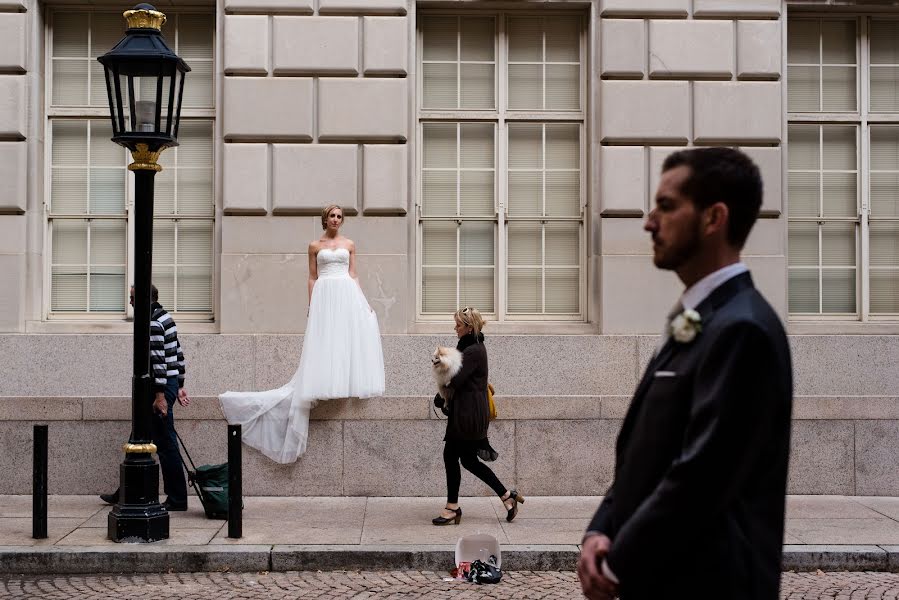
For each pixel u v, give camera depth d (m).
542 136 10.49
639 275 9.95
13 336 9.66
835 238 10.62
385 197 9.87
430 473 9.22
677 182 2.37
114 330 10.05
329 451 9.21
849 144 10.56
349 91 9.89
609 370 9.74
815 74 10.54
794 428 9.35
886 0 10.29
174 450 8.52
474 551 6.87
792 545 7.18
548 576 6.86
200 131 10.36
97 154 10.38
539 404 9.23
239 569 6.96
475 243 10.46
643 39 10.02
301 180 9.85
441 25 10.45
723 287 2.31
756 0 10.07
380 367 9.33
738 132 10.02
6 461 9.12
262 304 9.81
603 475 9.22
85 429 9.12
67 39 10.36
